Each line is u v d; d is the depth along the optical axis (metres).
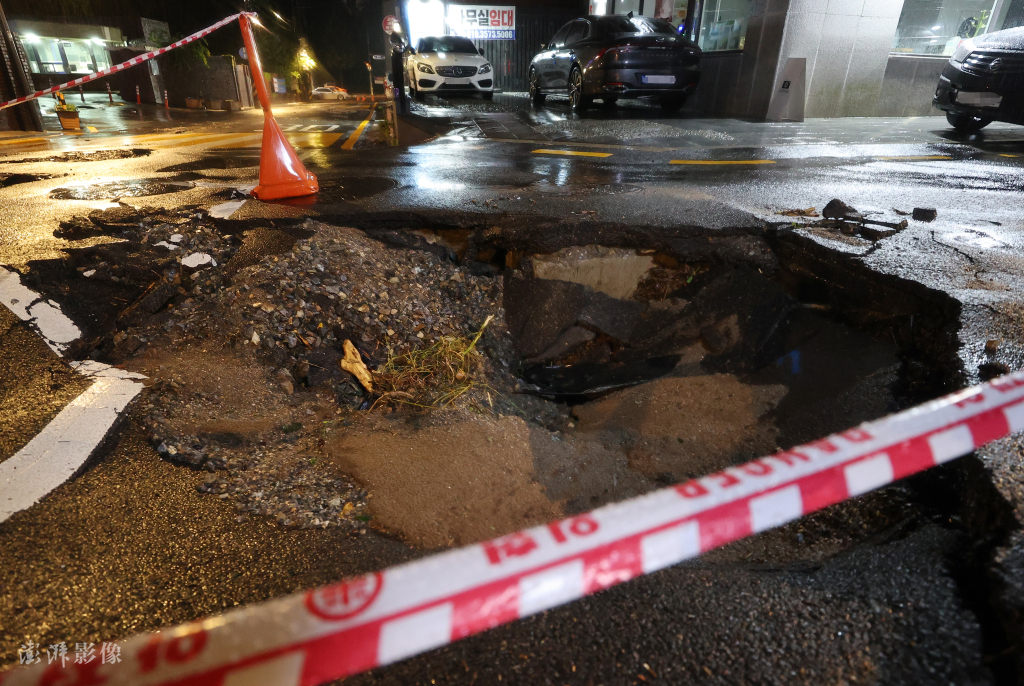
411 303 3.48
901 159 6.70
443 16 19.39
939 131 9.08
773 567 1.58
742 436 2.59
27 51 23.89
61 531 1.63
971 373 2.20
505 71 20.44
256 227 3.93
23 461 1.90
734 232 3.86
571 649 1.23
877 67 10.49
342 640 0.83
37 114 12.18
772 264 3.66
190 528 1.69
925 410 1.36
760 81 10.40
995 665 1.11
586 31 10.84
